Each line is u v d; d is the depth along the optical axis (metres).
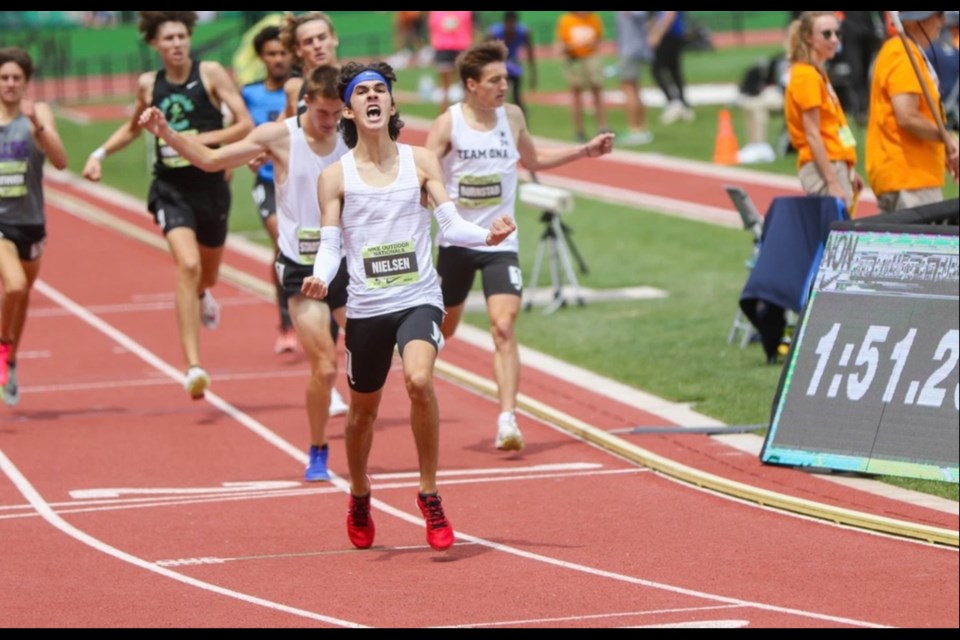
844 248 29.11
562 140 79.44
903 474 27.28
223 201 33.50
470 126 29.16
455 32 87.88
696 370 36.47
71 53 144.12
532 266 52.31
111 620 20.23
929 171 33.22
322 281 21.55
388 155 22.31
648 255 53.12
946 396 27.55
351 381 22.67
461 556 23.38
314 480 28.12
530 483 27.92
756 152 70.81
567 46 77.94
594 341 40.50
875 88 33.34
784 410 28.66
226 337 43.59
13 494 27.47
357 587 21.73
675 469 28.12
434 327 22.30
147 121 25.91
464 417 33.41
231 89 32.69
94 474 28.92
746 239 54.94
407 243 22.23
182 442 31.48
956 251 28.28
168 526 25.22
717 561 23.02
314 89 26.25
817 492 26.84
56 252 59.66
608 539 24.28
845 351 28.53
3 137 32.16
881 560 23.06
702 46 118.94
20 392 36.91
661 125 83.81
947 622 20.02
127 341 43.28
